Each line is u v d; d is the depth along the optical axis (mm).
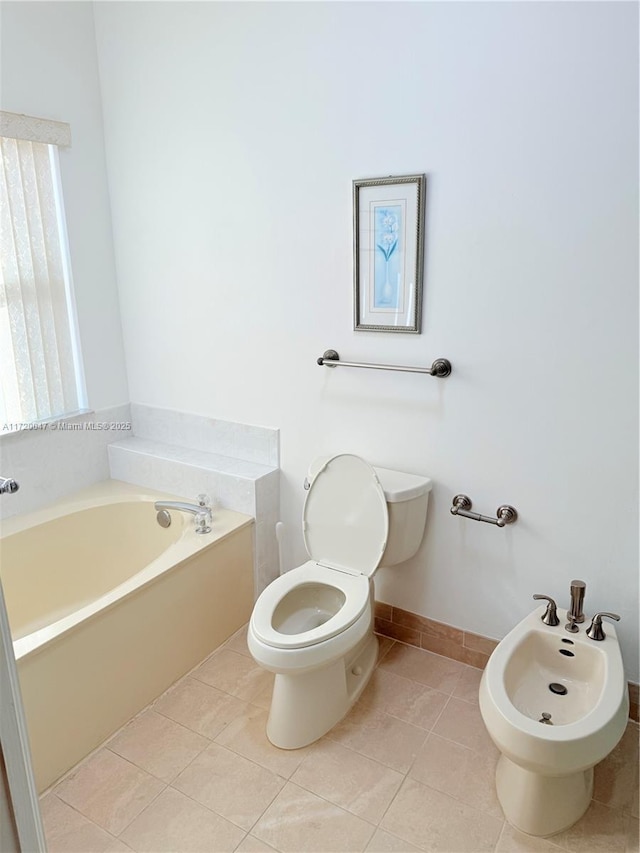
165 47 2348
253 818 1632
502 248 1832
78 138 2541
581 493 1883
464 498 2088
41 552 2494
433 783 1737
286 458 2543
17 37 2256
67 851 1543
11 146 2309
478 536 2117
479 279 1895
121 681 1949
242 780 1750
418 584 2303
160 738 1915
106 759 1836
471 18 1725
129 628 1953
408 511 2074
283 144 2174
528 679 1775
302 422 2443
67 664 1759
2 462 2459
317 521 2205
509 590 2104
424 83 1843
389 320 2100
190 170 2439
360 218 2055
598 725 1428
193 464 2629
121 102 2543
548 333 1819
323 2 1959
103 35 2500
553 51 1630
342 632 1809
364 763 1807
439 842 1564
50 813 1651
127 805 1675
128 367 2947
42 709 1705
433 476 2160
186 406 2801
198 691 2139
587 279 1724
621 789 1725
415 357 2090
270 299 2381
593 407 1801
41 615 2506
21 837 660
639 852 1533
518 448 1958
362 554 2115
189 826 1611
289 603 2066
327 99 2037
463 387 2014
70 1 2410
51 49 2375
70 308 2660
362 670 2166
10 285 2395
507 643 1744
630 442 1770
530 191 1749
